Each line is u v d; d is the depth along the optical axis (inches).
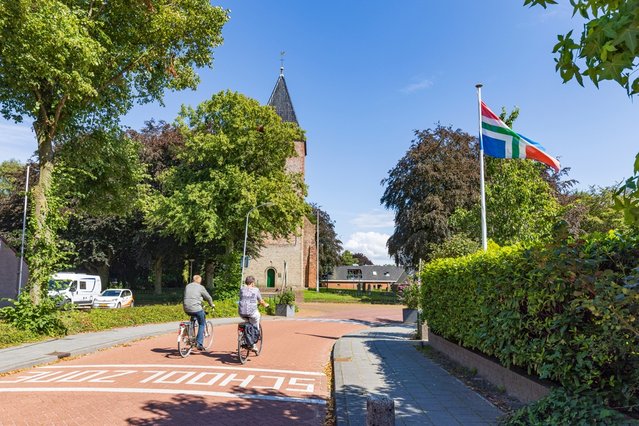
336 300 1903.3
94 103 616.1
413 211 1456.7
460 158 1461.6
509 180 601.0
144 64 626.2
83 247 1353.3
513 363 263.1
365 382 311.0
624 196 98.1
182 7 618.5
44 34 429.7
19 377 323.9
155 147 1445.6
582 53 98.3
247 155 1213.1
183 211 1120.8
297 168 2154.3
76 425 211.9
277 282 2164.1
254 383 317.4
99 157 685.3
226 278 1214.9
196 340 430.0
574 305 167.3
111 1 563.5
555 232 178.7
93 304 1115.9
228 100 1199.6
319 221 2721.5
